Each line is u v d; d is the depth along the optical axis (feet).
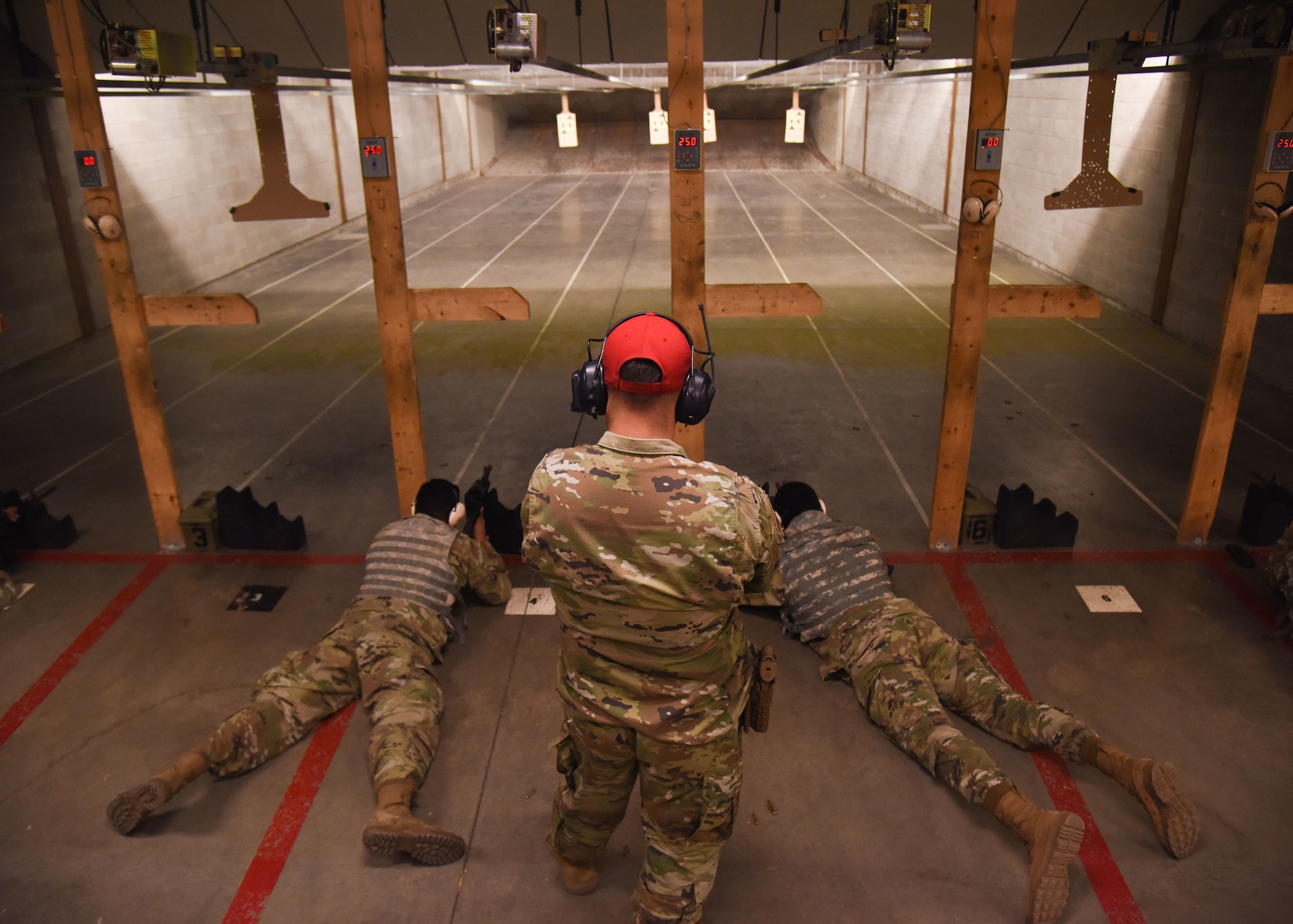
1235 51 12.33
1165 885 8.29
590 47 26.48
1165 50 13.17
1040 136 35.35
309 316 29.96
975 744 9.29
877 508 15.75
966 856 8.64
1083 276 32.04
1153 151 26.89
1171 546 14.29
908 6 12.94
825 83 31.63
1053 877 7.64
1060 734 9.32
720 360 24.29
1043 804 9.26
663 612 5.90
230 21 23.48
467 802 9.36
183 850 8.80
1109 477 16.88
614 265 36.63
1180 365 23.49
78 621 12.63
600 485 5.80
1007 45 11.39
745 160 73.82
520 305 12.86
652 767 6.38
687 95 11.79
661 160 74.23
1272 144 11.85
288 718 9.96
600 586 5.88
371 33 11.73
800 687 11.03
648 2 23.67
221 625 12.52
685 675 6.21
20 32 24.23
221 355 25.48
